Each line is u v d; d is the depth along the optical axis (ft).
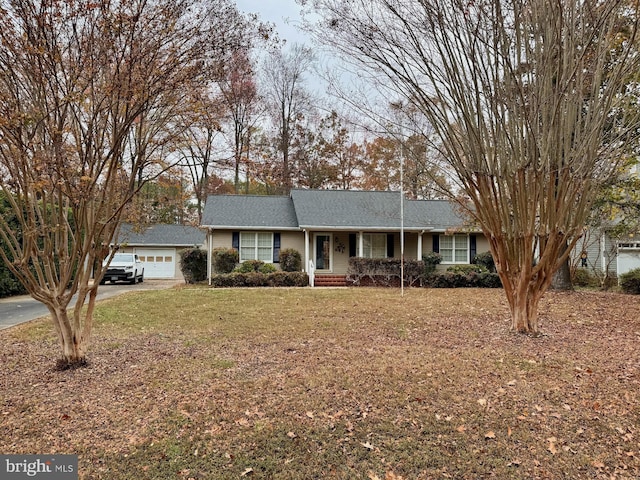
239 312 30.86
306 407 13.37
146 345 20.95
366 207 61.16
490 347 20.06
